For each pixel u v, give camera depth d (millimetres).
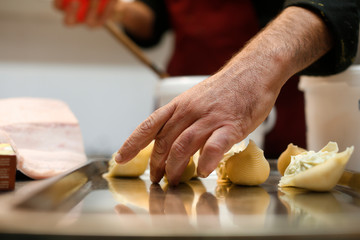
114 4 1159
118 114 1895
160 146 440
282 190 442
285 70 434
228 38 1173
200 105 415
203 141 415
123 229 228
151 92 1893
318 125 579
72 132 612
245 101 413
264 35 461
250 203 363
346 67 502
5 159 390
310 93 591
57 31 1767
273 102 432
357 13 487
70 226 230
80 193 415
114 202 366
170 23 1411
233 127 404
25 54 1764
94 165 555
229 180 508
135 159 530
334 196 400
